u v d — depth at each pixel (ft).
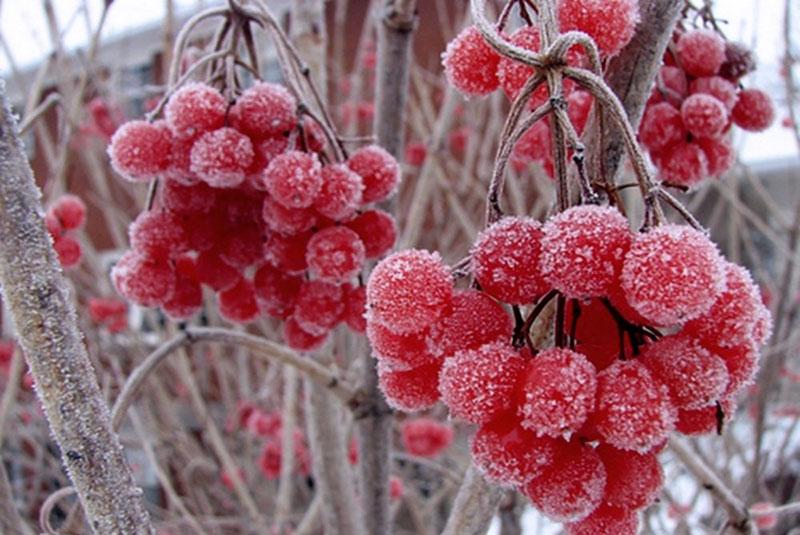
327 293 0.77
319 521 1.90
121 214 2.05
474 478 0.69
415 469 2.41
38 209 0.55
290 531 1.88
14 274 0.55
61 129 1.24
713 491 0.83
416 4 0.88
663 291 0.52
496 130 1.93
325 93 1.01
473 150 1.92
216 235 0.79
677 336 0.55
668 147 0.78
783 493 1.95
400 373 0.58
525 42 0.61
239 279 0.83
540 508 0.55
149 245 0.77
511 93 0.61
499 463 0.54
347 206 0.74
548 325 0.61
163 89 0.95
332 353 1.03
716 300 0.55
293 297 0.79
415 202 1.26
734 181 1.77
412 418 2.09
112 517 0.56
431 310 0.55
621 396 0.53
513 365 0.55
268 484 2.21
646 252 0.53
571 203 0.61
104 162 2.54
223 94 0.80
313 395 1.01
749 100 0.82
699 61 0.79
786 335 1.71
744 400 2.09
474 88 0.62
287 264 0.76
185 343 0.85
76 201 0.95
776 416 2.01
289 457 1.53
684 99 0.80
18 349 1.23
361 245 0.75
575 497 0.55
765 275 1.93
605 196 0.59
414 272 0.56
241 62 0.78
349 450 1.39
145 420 2.01
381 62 0.90
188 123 0.73
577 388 0.53
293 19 1.01
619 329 0.56
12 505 1.10
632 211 0.96
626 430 0.53
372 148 0.77
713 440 1.85
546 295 0.56
